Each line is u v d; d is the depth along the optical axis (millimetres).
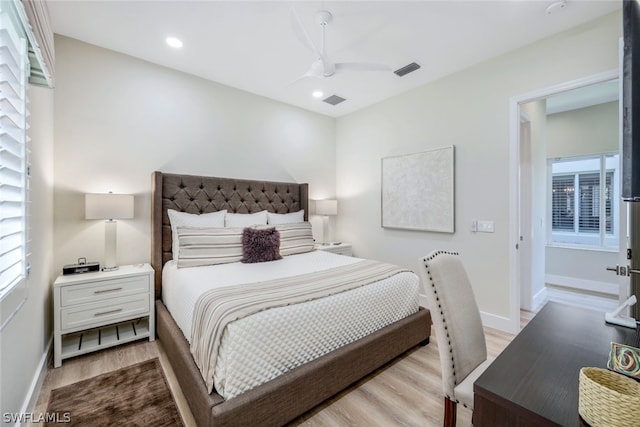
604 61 2242
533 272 3613
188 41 2639
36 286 1890
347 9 2188
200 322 1678
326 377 1721
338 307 1883
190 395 1604
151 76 3014
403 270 2549
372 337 2041
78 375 2064
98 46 2715
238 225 3215
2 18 1159
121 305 2455
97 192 2711
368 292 2100
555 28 2418
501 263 2842
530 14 2238
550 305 1472
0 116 1155
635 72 1234
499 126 2850
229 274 2350
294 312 1667
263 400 1443
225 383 1396
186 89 3250
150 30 2473
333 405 1777
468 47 2715
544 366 925
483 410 811
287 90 3711
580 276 4441
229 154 3602
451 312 1304
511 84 2764
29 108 1725
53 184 2480
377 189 4137
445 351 1252
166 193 2988
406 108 3727
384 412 1716
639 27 1232
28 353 1688
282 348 1598
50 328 2334
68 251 2564
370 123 4230
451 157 3215
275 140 4051
